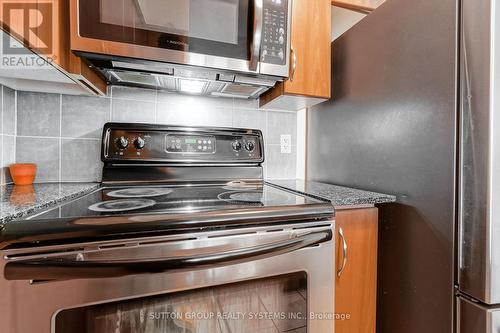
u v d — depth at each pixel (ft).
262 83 3.63
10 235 1.69
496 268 2.21
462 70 2.38
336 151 4.20
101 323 1.93
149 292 2.00
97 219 1.88
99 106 3.87
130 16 2.72
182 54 2.92
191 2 2.92
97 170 3.87
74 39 2.57
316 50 3.69
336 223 2.93
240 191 3.41
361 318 3.05
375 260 3.08
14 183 3.37
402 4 3.03
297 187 3.80
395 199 3.06
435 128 2.64
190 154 3.90
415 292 2.86
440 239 2.58
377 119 3.40
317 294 2.53
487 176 2.20
